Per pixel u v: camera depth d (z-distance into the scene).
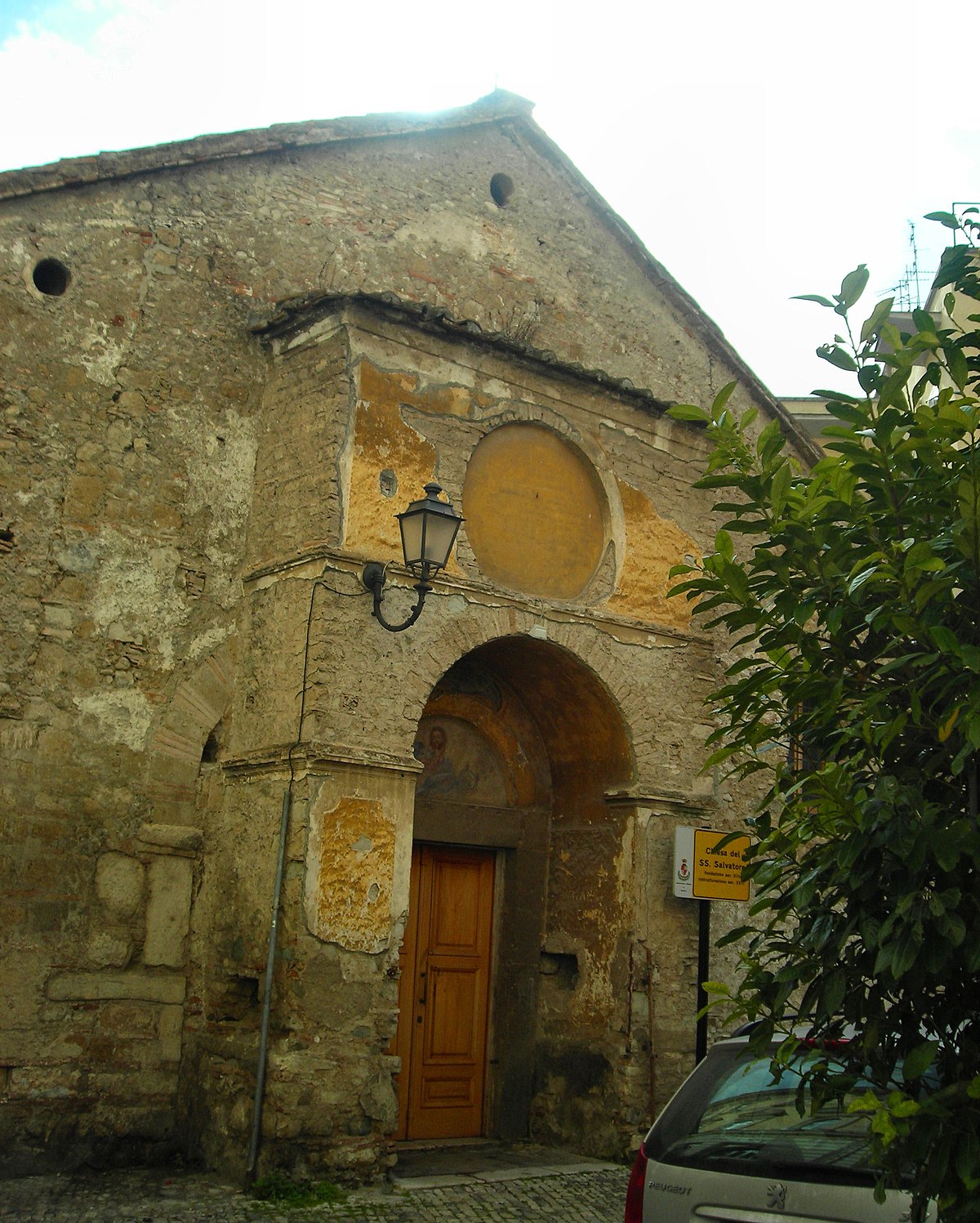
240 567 10.27
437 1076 10.94
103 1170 8.88
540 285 12.53
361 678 9.38
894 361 4.50
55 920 9.06
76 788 9.30
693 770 11.41
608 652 11.00
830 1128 5.18
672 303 13.60
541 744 11.94
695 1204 5.31
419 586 9.09
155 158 10.30
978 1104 3.68
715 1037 11.84
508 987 11.35
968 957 3.79
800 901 4.17
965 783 4.39
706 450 12.30
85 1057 9.03
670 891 11.01
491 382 10.71
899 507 4.48
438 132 12.10
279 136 11.00
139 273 10.20
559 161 12.91
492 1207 8.58
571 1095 10.84
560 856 11.59
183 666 9.89
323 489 9.60
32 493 9.44
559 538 11.04
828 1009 3.99
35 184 9.71
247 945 9.13
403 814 9.43
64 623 9.43
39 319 9.66
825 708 4.54
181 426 10.18
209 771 9.87
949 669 4.16
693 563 11.90
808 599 4.52
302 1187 8.37
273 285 10.86
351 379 9.80
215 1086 9.01
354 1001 8.90
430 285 11.74
